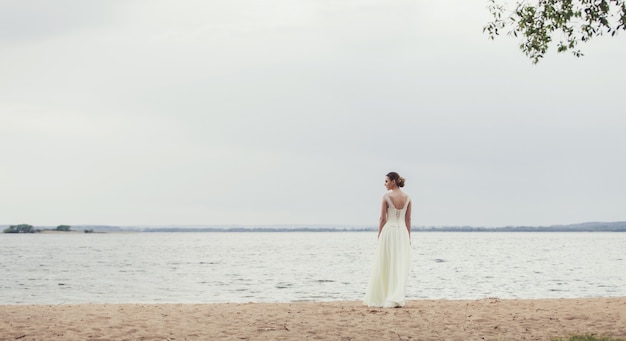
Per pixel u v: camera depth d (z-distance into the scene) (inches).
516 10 436.8
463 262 1963.6
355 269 1615.4
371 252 3292.3
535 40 434.6
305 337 303.6
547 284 1071.6
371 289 437.1
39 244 5610.2
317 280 1197.7
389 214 438.3
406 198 440.1
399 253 433.4
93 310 410.0
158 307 431.2
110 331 316.5
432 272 1430.9
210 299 823.1
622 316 368.8
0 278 1284.4
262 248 4220.0
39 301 810.8
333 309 413.1
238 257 2583.7
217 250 3772.1
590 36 414.0
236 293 914.7
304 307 428.8
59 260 2283.5
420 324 343.9
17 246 4788.4
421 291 937.5
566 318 364.2
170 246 4928.6
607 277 1251.8
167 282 1157.7
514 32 438.3
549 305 433.1
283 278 1259.2
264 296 858.1
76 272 1512.1
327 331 320.2
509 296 853.2
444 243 5561.0
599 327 332.5
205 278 1270.9
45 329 319.6
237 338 299.9
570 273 1390.3
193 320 357.7
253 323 345.7
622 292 912.3
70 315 377.4
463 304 446.6
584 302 453.4
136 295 891.4
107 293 930.1
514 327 334.3
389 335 309.9
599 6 406.0
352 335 309.4
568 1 414.9
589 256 2509.8
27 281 1194.6
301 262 2074.3
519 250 3444.9
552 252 3068.4
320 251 3491.6
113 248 4293.8
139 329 323.6
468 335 310.7
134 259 2397.9
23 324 335.6
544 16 427.8
